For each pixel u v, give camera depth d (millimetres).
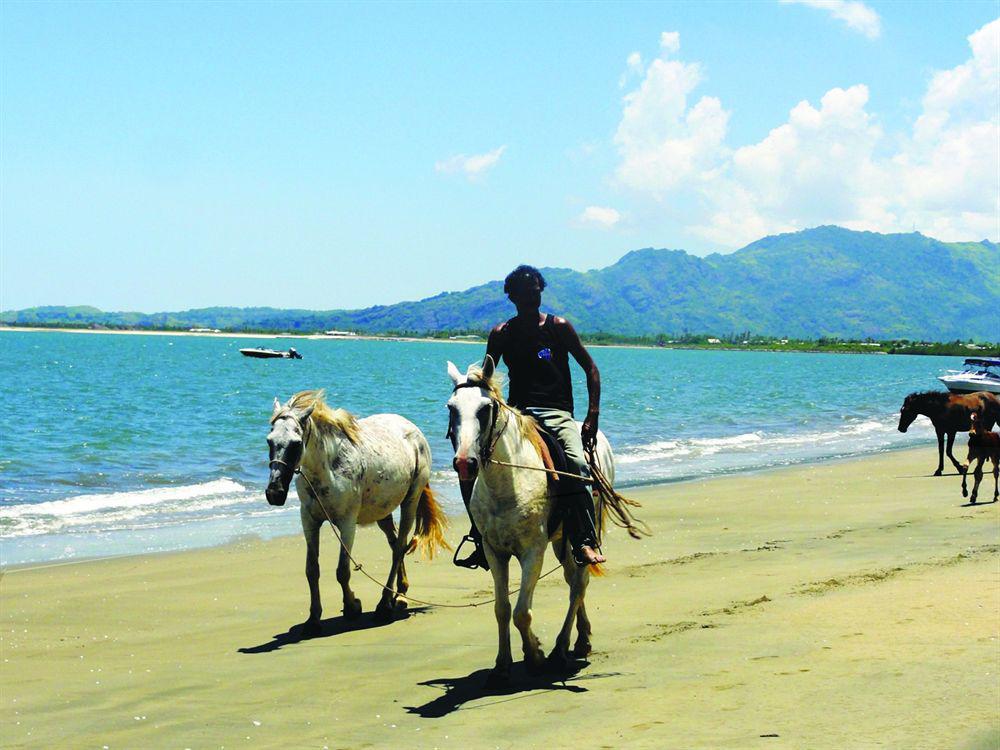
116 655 8453
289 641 8930
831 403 55656
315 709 6754
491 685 7117
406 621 9664
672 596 10109
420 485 10906
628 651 7910
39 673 7848
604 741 5648
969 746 5094
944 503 17547
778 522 15797
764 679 6676
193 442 29672
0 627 9516
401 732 6168
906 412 22672
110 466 23812
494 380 7043
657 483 21578
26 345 176250
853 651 7250
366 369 100250
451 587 11375
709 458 27703
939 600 8875
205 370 90812
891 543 13188
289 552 13734
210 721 6527
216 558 13250
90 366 94125
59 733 6312
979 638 7410
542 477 7199
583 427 7875
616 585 10906
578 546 7391
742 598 9758
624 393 64062
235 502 18672
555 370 7891
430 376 84312
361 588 11422
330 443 9562
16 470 22703
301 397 9523
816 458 27484
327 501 9562
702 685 6680
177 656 8398
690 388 72375
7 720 6594
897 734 5344
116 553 13633
